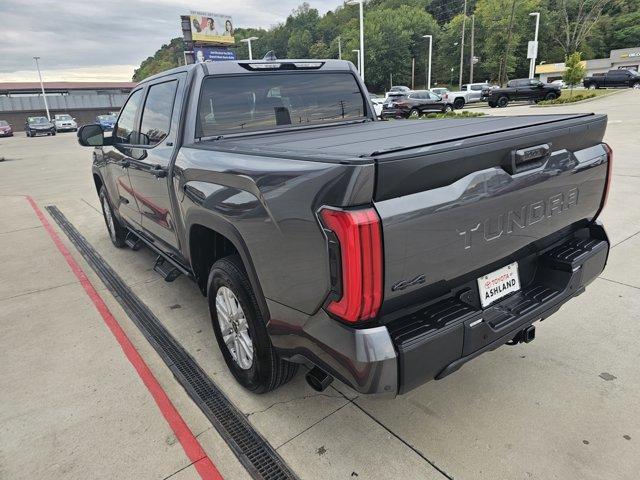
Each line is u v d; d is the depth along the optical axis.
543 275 2.43
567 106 24.66
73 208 8.20
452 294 2.00
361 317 1.66
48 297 4.25
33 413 2.63
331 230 1.61
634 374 2.73
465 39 72.19
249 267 2.18
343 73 3.74
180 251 3.24
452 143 1.77
